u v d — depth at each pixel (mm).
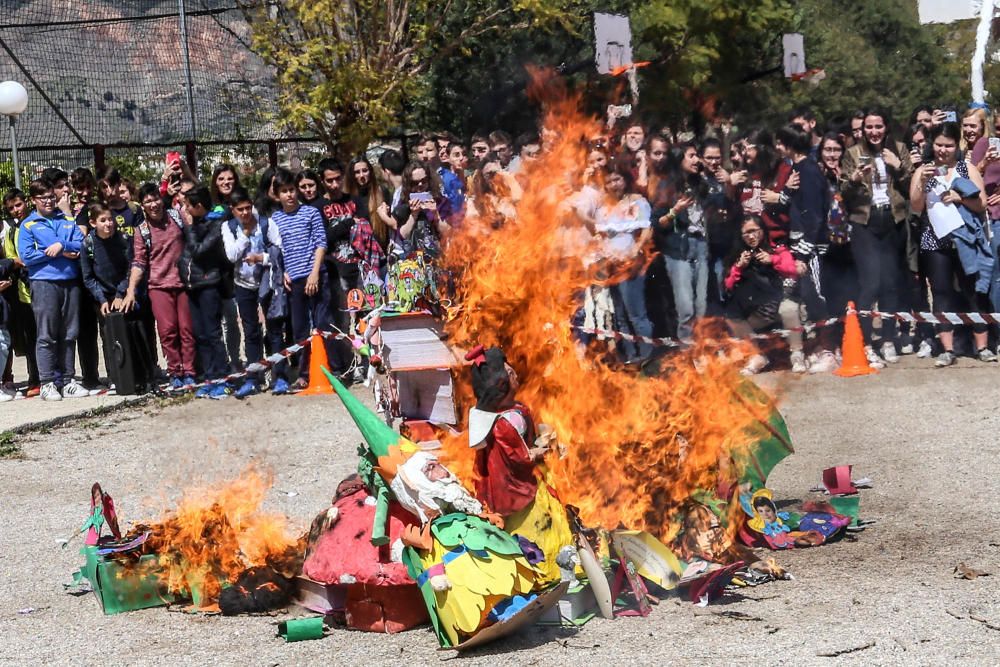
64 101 25484
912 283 13109
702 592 6062
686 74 21172
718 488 6777
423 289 6875
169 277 12938
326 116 19375
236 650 5789
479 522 5688
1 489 9398
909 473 8609
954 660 5191
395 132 22562
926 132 13008
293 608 6387
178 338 13102
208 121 24469
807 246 12438
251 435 10992
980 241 12438
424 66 20109
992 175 12508
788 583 6363
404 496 5746
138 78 25922
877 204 12695
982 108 13094
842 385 11820
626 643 5574
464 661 5457
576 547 5938
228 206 13352
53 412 12195
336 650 5723
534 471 5957
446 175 12500
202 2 26047
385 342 6582
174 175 13820
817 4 25953
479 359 5930
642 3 21422
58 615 6461
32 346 13617
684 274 12258
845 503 7434
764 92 23078
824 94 23984
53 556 7574
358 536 6137
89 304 13445
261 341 13188
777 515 7277
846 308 12844
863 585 6270
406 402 6617
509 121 22016
